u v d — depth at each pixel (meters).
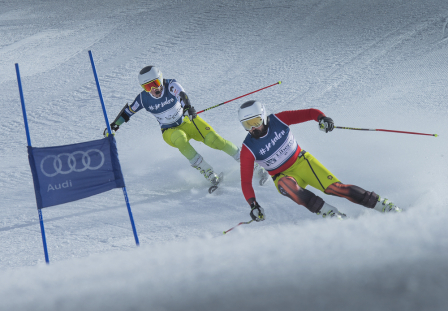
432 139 18.27
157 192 17.80
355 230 6.85
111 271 6.20
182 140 16.80
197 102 35.56
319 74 36.94
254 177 17.19
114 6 89.12
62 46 65.94
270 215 13.28
